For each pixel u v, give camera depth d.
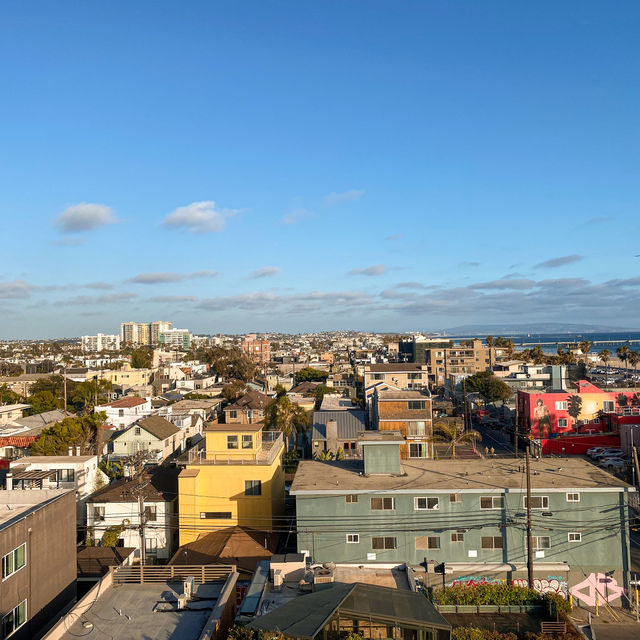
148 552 41.94
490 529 34.12
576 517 33.88
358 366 178.88
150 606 22.50
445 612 29.17
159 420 72.31
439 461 41.59
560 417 78.62
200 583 24.73
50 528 25.14
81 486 48.31
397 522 34.22
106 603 22.80
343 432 64.88
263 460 42.53
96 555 38.31
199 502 41.94
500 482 35.44
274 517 43.44
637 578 34.88
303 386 130.75
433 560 33.97
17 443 70.38
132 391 127.12
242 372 175.25
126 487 44.94
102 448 67.06
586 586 33.56
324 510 34.38
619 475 63.50
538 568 33.41
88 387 112.19
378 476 37.19
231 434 43.62
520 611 29.16
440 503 34.28
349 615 18.25
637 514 44.94
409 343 182.12
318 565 27.59
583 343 189.12
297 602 19.14
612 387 104.62
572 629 26.58
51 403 102.19
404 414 64.25
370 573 28.12
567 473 37.38
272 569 25.23
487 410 104.00
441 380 156.00
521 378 114.50
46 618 24.47
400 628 18.03
